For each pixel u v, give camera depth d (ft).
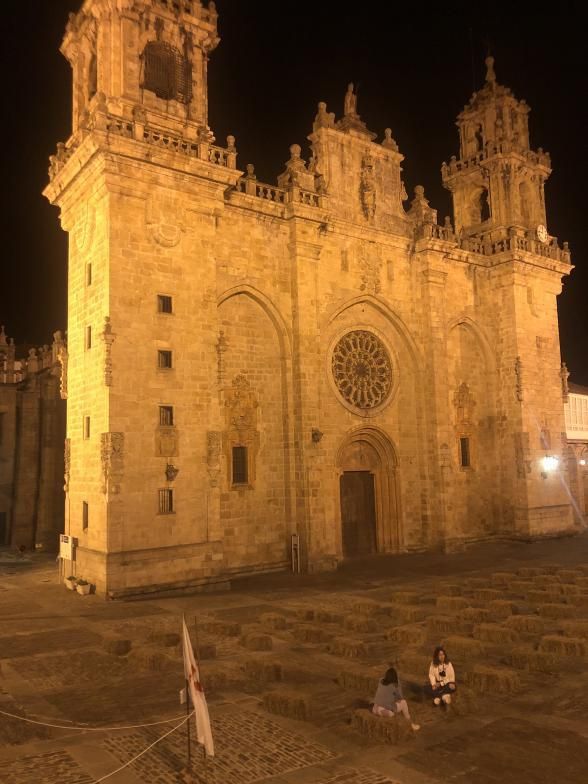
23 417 158.92
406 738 42.98
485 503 147.95
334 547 114.52
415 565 117.80
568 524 153.89
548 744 42.57
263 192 118.21
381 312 132.67
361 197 129.80
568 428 179.11
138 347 93.50
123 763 39.99
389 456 132.36
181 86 106.83
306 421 113.70
